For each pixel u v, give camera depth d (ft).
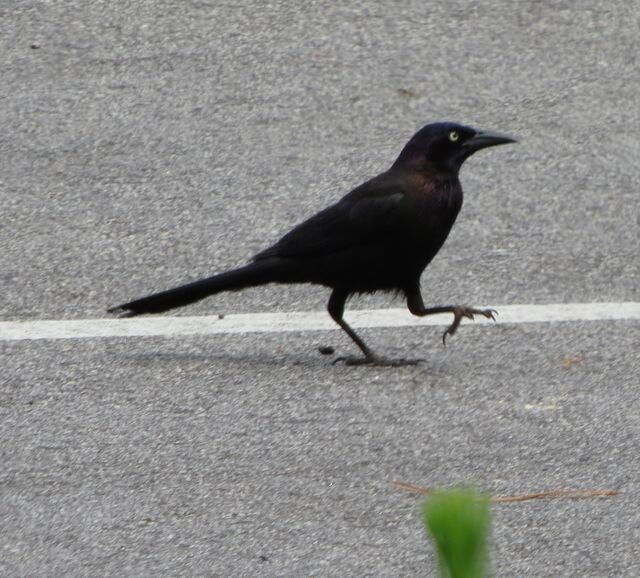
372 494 25.02
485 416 29.07
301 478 25.75
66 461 26.55
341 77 48.83
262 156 44.68
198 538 23.22
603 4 53.01
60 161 44.16
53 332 34.30
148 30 51.11
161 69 49.16
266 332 34.65
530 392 30.58
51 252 38.99
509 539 23.22
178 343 33.71
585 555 22.65
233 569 22.12
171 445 27.37
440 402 29.89
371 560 22.44
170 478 25.75
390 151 45.09
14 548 22.89
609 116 47.14
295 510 24.31
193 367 31.99
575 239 40.22
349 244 32.83
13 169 43.70
